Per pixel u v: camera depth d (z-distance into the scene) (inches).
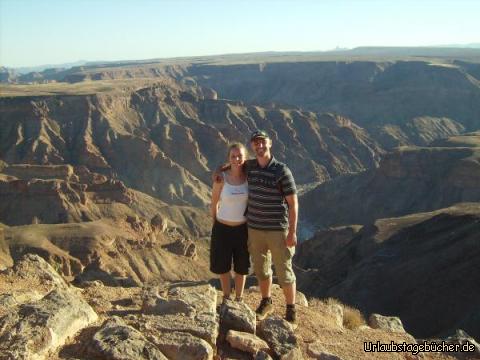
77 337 334.0
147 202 4766.2
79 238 3216.0
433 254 1803.6
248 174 401.7
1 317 337.7
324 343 390.3
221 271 434.0
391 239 2336.4
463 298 1437.0
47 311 337.7
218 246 427.5
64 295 364.8
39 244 3056.1
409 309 1539.1
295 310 420.8
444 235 2020.2
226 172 418.0
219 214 422.0
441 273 1630.2
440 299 1493.6
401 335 438.0
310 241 3181.6
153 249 3444.9
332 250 3021.7
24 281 477.4
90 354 309.9
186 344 322.0
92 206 4318.4
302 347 378.0
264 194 392.2
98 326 351.3
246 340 350.6
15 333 313.0
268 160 394.6
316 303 514.6
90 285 550.6
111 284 805.9
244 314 381.7
